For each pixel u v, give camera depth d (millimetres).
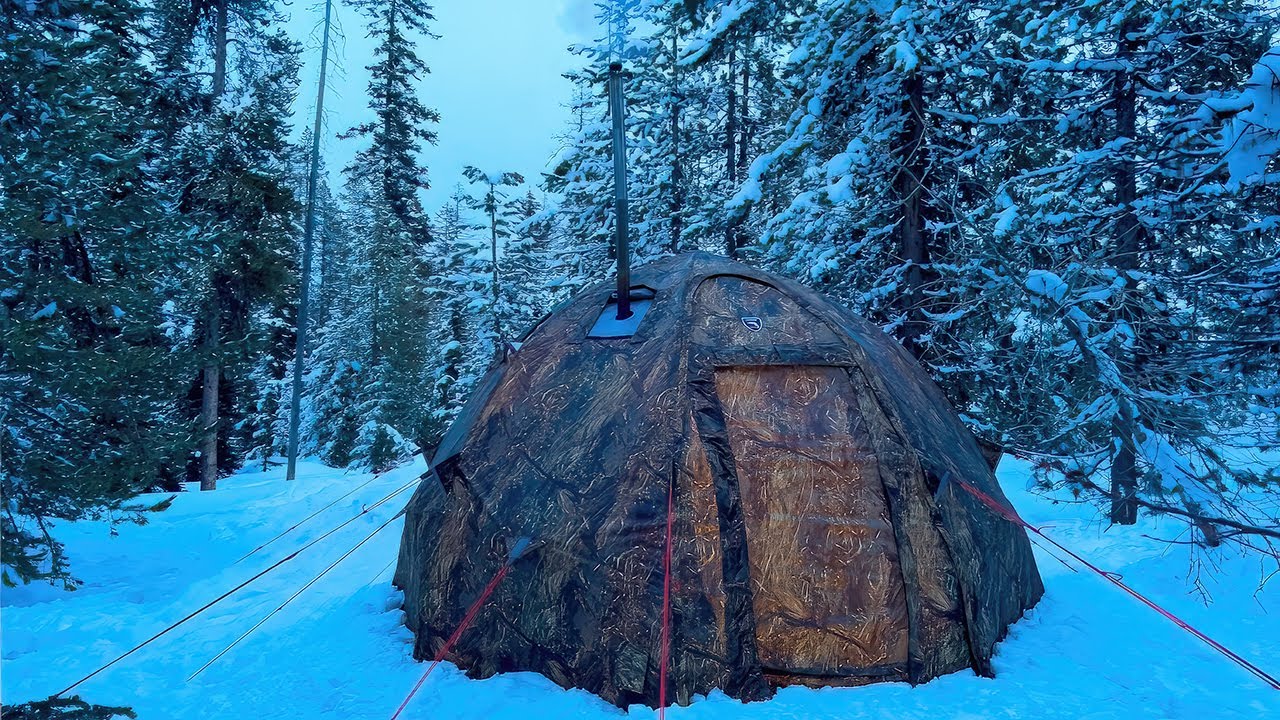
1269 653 5039
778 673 4902
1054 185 9938
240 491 15938
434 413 24688
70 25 9664
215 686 5074
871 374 5477
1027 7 10242
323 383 27078
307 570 8625
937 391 6711
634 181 18594
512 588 5156
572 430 5539
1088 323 8898
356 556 9188
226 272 17328
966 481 5559
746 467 5156
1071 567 7277
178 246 12508
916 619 4906
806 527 5035
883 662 4891
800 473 5152
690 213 18438
